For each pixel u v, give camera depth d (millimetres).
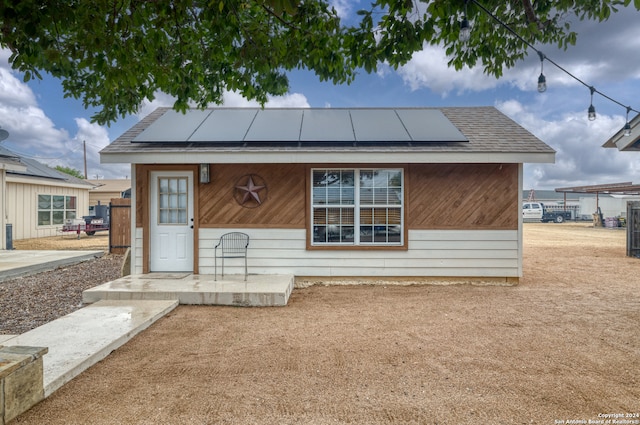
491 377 3020
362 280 6738
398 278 6754
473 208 6707
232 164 6688
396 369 3176
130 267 6754
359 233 6777
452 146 6379
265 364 3277
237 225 6699
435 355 3484
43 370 2914
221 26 3557
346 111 8156
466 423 2373
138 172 6648
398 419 2418
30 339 3641
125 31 3539
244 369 3172
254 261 6703
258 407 2564
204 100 5703
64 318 4359
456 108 8562
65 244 13117
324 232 6797
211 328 4297
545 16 4000
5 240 10984
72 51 3531
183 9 3381
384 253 6727
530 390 2801
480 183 6707
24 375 2465
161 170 6633
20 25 3088
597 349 3637
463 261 6715
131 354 3502
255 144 6523
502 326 4359
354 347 3689
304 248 6727
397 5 3359
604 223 24422
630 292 6145
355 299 5699
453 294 6000
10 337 3689
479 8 3568
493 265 6707
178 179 6730
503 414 2473
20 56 3604
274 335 4051
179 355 3480
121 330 3926
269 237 6719
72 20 3092
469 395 2729
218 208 6691
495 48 4414
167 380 2961
